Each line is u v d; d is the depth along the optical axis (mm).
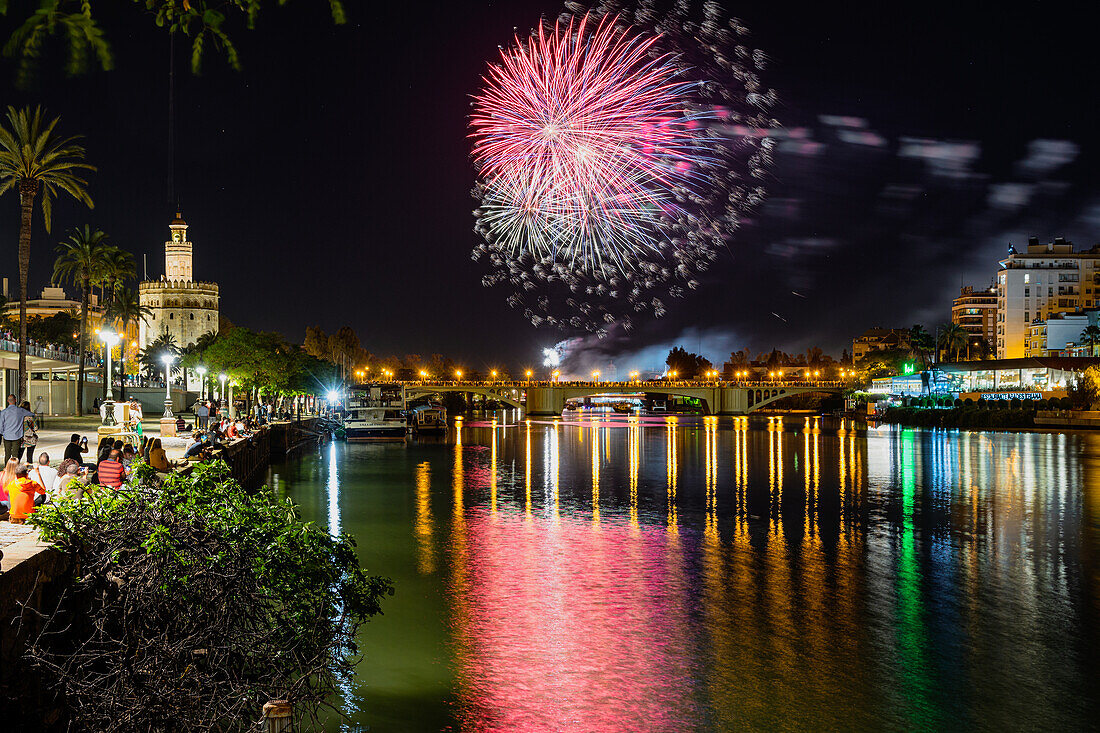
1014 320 194875
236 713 12586
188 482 14023
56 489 19703
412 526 39312
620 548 33969
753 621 23500
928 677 19375
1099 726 16875
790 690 18578
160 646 12242
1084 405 119250
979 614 24328
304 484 57062
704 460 76875
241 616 13609
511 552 33062
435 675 19281
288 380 108688
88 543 13445
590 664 20094
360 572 15711
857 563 31188
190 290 173375
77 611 13344
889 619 23797
